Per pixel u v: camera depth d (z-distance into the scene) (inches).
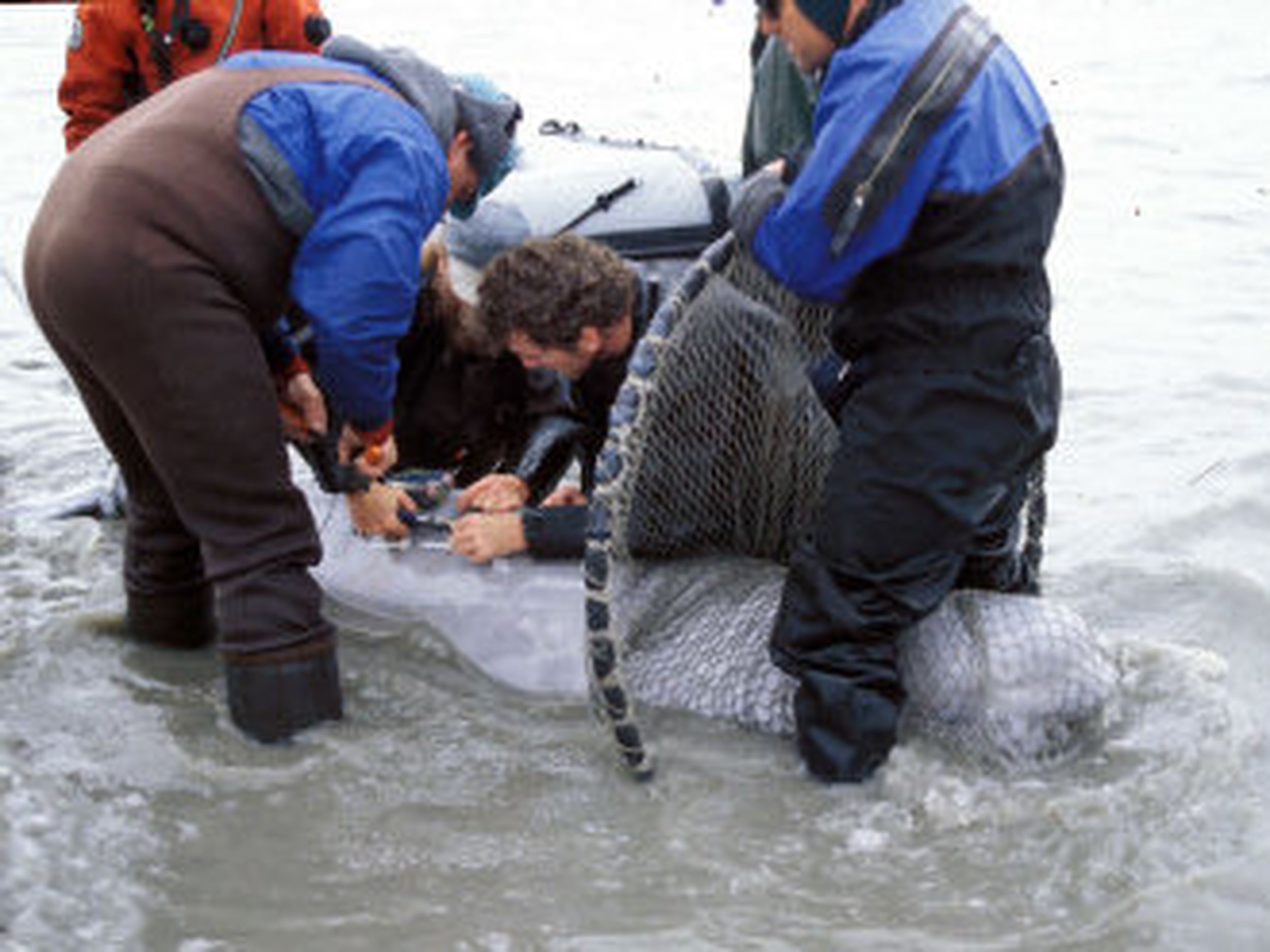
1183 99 399.2
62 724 135.6
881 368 118.6
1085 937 106.8
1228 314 236.2
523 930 109.0
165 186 118.2
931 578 122.6
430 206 123.6
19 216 295.0
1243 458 184.9
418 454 166.6
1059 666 128.7
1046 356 119.2
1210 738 128.9
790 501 143.0
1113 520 171.9
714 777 128.4
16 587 161.0
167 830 120.8
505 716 138.8
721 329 131.9
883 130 109.2
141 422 124.1
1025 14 538.9
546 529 145.9
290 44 181.0
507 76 437.1
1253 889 110.4
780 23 117.9
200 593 147.3
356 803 124.9
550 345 132.4
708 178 158.2
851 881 114.3
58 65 464.4
